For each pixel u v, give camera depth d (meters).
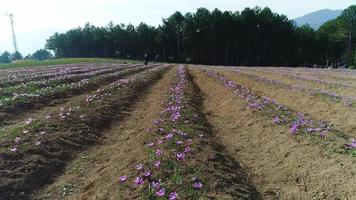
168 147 12.67
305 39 123.62
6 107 18.97
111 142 15.47
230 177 10.83
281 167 12.27
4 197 9.83
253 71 52.34
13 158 11.91
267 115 18.16
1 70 49.50
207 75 42.03
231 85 29.91
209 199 9.09
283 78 40.06
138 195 9.27
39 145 13.21
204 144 13.61
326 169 11.12
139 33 129.88
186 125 15.98
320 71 53.97
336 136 14.10
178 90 27.11
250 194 10.18
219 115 21.31
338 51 125.00
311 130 14.49
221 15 116.69
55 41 159.12
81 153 13.80
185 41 118.94
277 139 14.62
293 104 24.55
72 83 30.08
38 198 10.15
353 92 27.39
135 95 27.16
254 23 116.44
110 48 146.38
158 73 44.56
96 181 10.95
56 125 16.06
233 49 120.12
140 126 17.86
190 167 10.81
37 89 26.77
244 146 15.12
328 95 24.58
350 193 9.66
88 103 21.45
